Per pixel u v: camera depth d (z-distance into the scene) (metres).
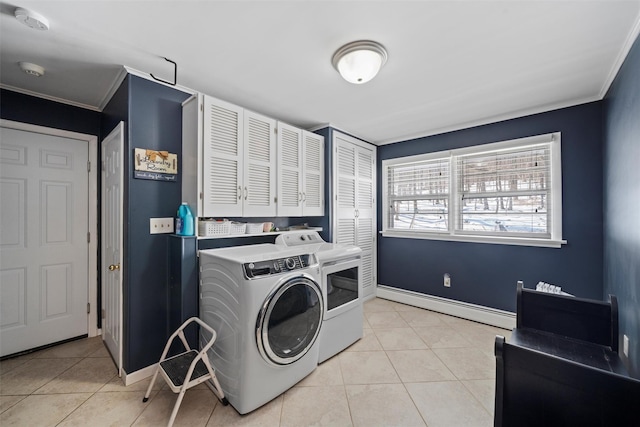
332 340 2.19
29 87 2.13
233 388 1.62
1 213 2.13
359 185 3.46
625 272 1.69
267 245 2.38
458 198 3.10
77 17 1.36
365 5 1.29
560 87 2.11
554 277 2.48
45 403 1.65
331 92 2.23
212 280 1.85
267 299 1.62
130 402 1.66
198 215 1.96
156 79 1.97
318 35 1.51
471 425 1.50
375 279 3.71
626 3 1.26
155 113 1.99
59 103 2.37
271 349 1.63
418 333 2.62
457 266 3.08
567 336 1.54
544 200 2.56
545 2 1.26
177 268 1.95
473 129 2.98
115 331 2.06
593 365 1.26
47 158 2.32
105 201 2.40
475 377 1.92
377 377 1.92
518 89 2.15
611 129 1.99
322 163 3.02
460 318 2.99
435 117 2.78
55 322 2.37
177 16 1.36
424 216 3.39
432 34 1.49
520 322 1.65
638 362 1.46
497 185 2.84
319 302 1.98
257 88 2.16
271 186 2.45
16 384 1.84
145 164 1.92
